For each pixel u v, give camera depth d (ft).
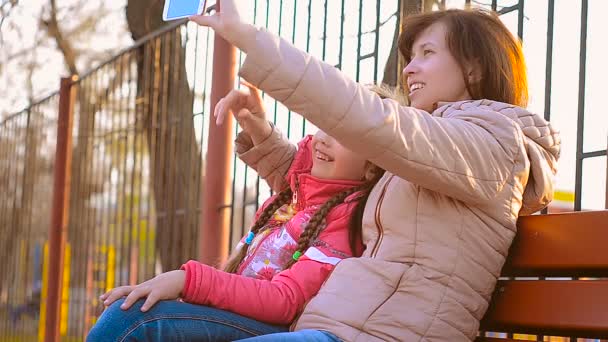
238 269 6.88
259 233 6.98
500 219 5.82
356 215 6.32
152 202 16.49
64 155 18.29
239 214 12.59
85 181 17.94
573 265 5.68
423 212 5.75
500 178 5.71
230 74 11.71
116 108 17.10
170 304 5.64
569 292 5.65
